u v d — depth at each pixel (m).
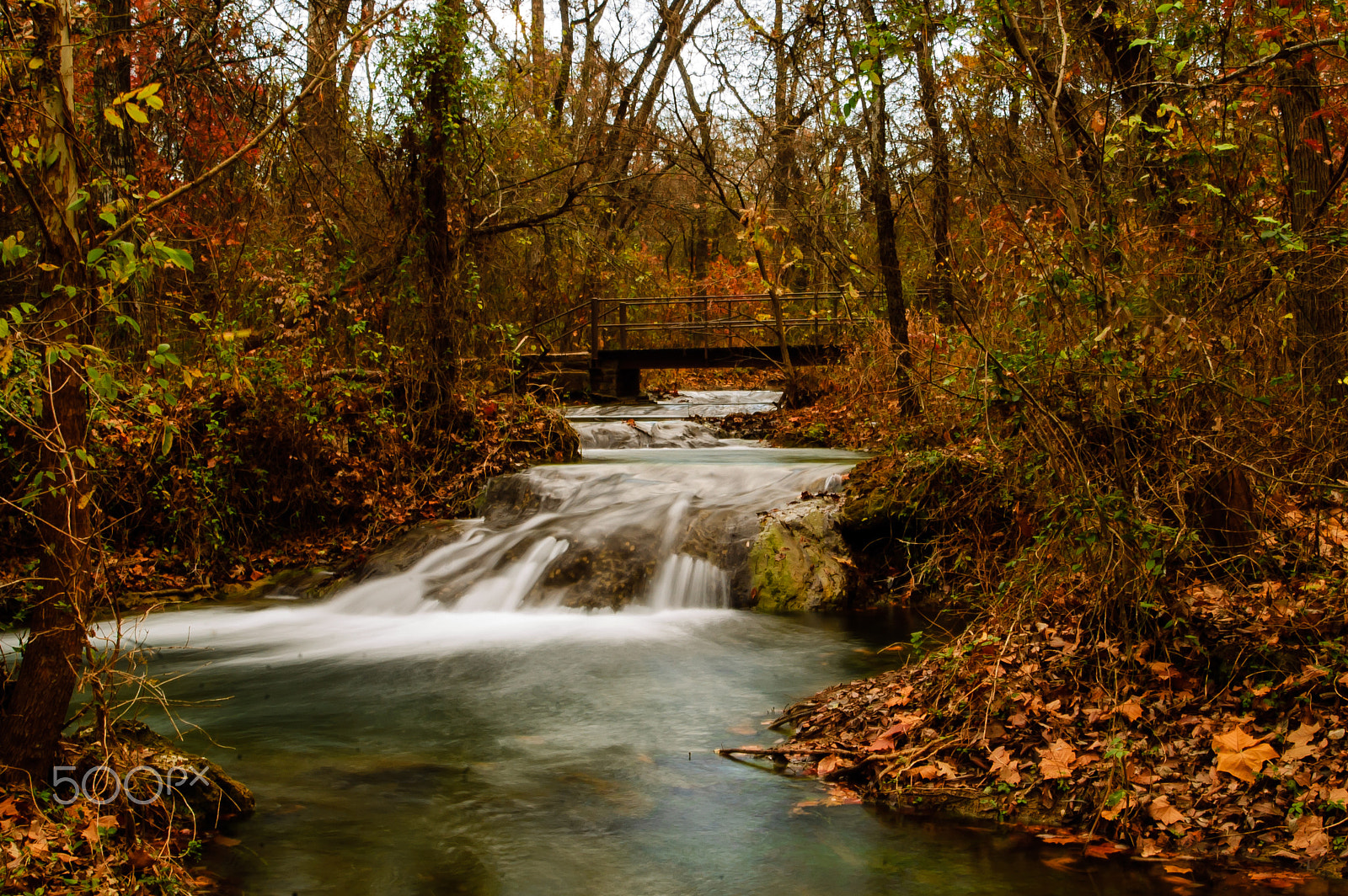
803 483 10.62
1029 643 5.55
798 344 18.98
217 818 4.46
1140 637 5.18
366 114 12.80
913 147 9.25
